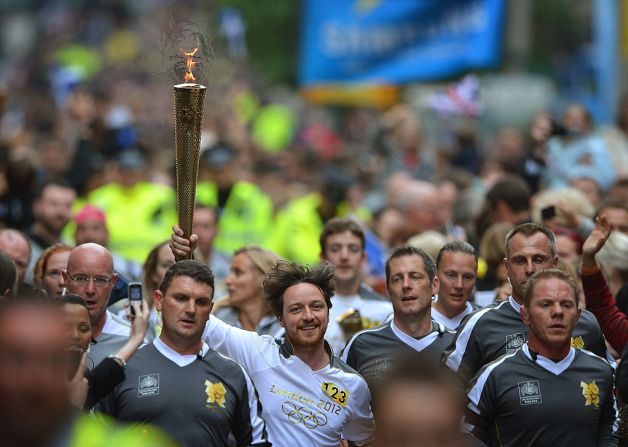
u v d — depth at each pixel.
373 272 42.44
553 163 47.16
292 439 25.14
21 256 31.77
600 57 54.44
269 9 102.75
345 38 52.59
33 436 12.34
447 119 69.88
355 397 25.42
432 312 29.33
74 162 51.66
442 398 12.85
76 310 23.16
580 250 31.70
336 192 44.94
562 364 23.86
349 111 97.75
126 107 75.25
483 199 40.53
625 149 47.78
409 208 40.69
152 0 134.38
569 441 23.62
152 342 23.89
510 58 75.50
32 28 187.38
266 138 84.12
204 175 46.81
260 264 30.80
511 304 26.27
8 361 12.27
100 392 23.20
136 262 37.44
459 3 51.31
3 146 51.12
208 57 23.69
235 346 25.53
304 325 24.95
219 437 23.36
